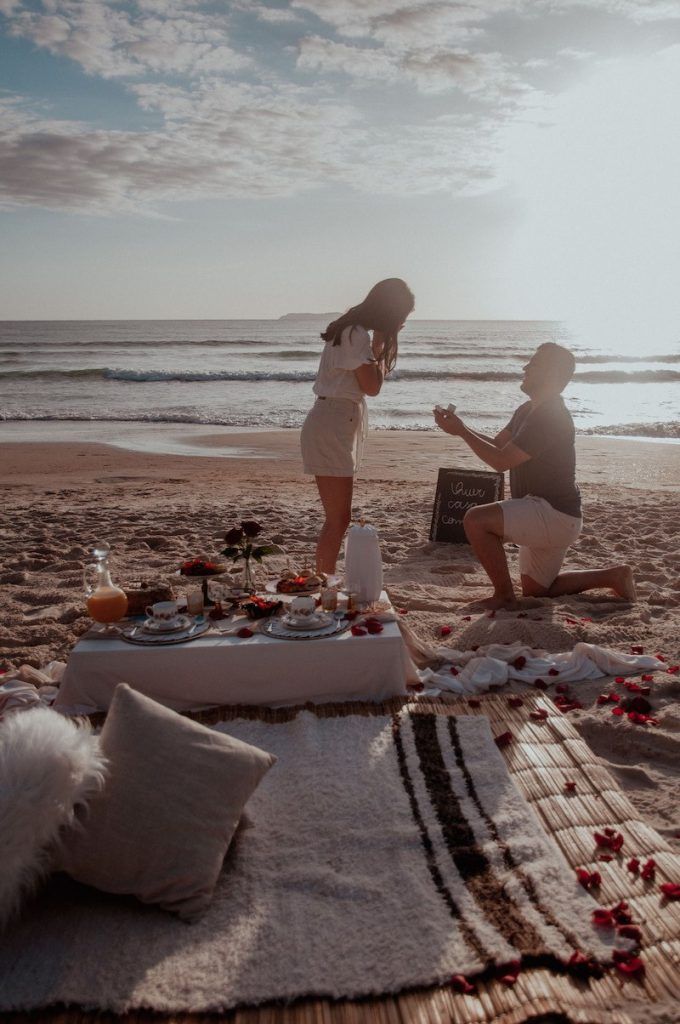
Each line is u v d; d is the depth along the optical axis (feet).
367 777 9.31
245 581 13.35
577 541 22.25
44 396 79.46
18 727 7.20
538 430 15.60
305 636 11.25
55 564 20.27
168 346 177.78
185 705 11.26
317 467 15.69
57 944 6.82
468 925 6.93
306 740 10.11
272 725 10.73
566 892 7.35
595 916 6.94
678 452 42.55
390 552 21.81
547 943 6.70
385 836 8.20
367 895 7.34
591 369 111.86
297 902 7.30
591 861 7.85
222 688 11.21
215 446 47.52
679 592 17.20
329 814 8.61
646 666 12.87
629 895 7.34
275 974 6.45
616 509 27.14
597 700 11.77
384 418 61.82
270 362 131.03
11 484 34.76
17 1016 6.10
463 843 8.08
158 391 83.82
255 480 35.94
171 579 18.06
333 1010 6.11
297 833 8.30
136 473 38.01
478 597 17.20
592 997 6.21
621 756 10.53
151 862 7.24
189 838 7.37
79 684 11.01
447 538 22.48
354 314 15.14
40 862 6.98
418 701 11.39
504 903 7.20
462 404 70.38
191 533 23.88
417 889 7.39
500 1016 6.00
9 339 224.53
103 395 80.33
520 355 142.20
